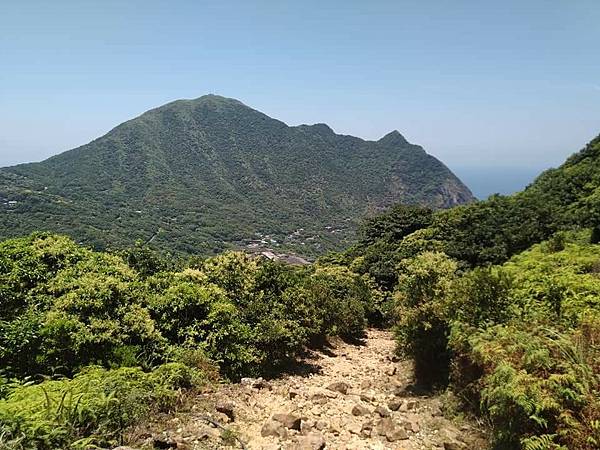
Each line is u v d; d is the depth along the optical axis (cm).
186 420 555
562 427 432
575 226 2169
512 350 544
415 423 639
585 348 530
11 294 747
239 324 936
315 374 1055
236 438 532
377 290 2223
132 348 748
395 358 1180
